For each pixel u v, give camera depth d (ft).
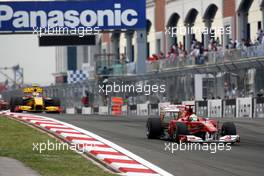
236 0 469.98
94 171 144.97
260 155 174.70
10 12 478.59
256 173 147.43
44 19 480.23
